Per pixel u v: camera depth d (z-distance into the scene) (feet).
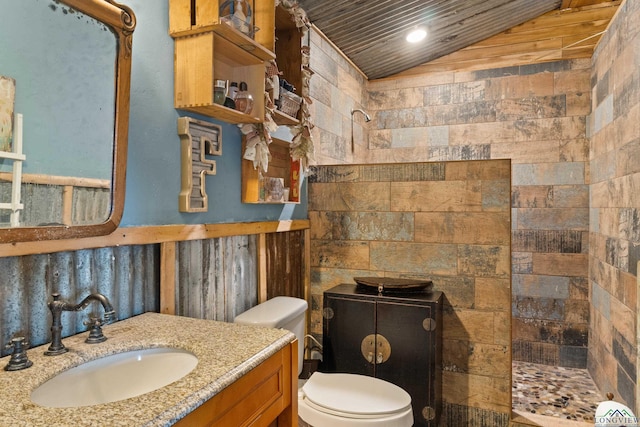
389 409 5.24
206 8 4.59
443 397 7.42
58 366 3.09
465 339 7.29
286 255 7.55
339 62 10.08
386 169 7.84
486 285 7.16
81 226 3.62
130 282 4.35
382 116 12.26
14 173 3.16
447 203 7.41
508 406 7.01
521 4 9.75
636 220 6.70
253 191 6.08
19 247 3.24
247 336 3.82
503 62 11.04
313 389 5.82
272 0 5.78
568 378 9.65
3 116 3.11
